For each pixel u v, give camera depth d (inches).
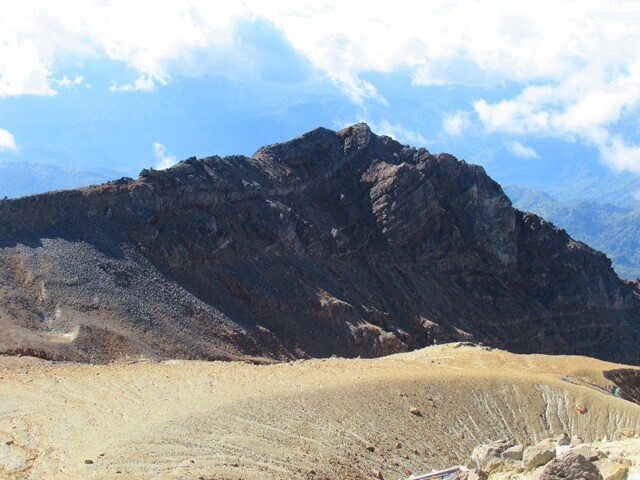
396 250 5221.5
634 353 6033.5
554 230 6314.0
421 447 1971.0
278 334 3922.2
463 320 5172.2
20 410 1859.0
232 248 4220.0
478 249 5664.4
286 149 5300.2
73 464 1541.6
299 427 1888.5
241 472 1595.7
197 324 3484.3
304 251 4626.0
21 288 3080.7
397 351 4252.0
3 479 1460.4
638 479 1136.8
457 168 5792.3
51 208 3577.8
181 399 1994.3
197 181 4303.6
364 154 5669.3
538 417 2278.5
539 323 5654.5
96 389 2074.3
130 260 3612.2
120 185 3964.1
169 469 1546.5
